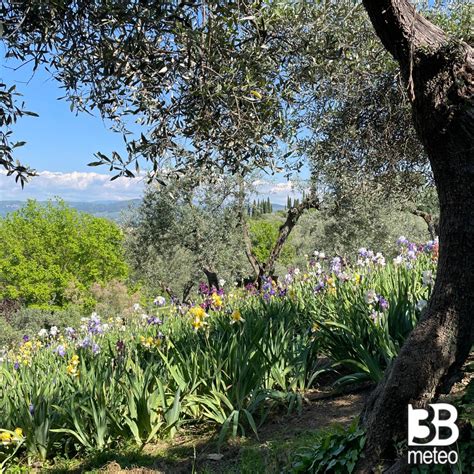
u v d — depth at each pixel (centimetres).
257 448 401
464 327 281
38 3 316
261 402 483
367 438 289
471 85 271
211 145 376
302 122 737
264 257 4397
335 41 389
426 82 278
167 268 1739
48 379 571
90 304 3844
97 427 468
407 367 284
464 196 275
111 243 4259
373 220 1407
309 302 691
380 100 718
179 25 305
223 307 770
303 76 388
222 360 502
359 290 657
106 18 319
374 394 303
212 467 391
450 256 282
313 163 881
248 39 350
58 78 392
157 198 1469
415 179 846
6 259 4047
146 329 759
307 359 548
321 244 1642
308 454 312
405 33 277
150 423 464
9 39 372
